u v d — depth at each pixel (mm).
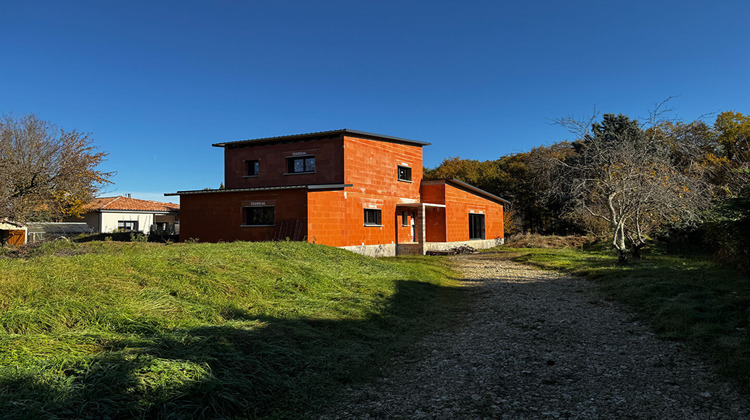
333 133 18156
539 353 5223
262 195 16797
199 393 3408
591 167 14297
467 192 25469
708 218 12609
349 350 5078
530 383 4230
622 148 13438
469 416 3516
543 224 37250
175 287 6176
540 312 7578
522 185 35531
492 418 3467
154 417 3086
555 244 23297
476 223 26625
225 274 7348
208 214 17766
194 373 3559
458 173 41375
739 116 26781
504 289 10289
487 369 4699
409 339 5973
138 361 3543
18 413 2652
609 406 3613
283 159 19594
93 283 5574
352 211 18266
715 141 27312
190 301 5879
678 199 12797
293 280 8086
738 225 9672
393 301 8102
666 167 13258
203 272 7082
